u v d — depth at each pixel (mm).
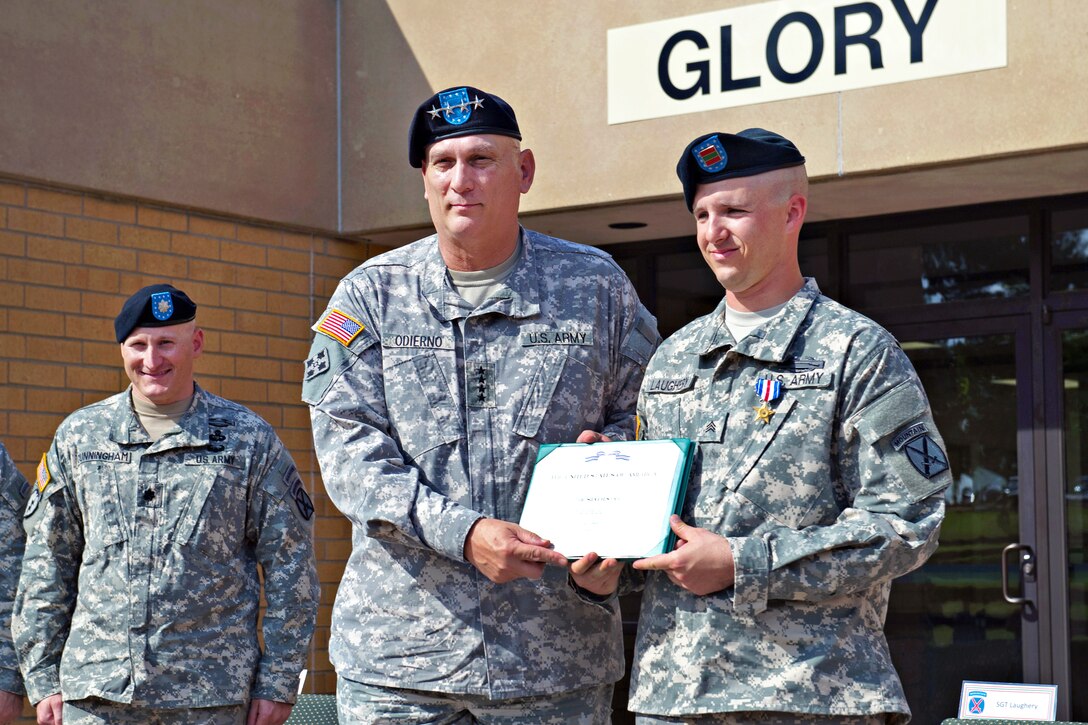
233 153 7320
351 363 3455
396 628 3373
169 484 4348
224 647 4316
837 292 7496
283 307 7539
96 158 6770
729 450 2951
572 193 7141
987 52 6203
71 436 4441
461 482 3395
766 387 2939
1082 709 6797
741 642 2855
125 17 6910
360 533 3486
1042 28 6102
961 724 5207
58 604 4434
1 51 6469
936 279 7246
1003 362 7082
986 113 6199
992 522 7066
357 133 7730
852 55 6484
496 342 3484
